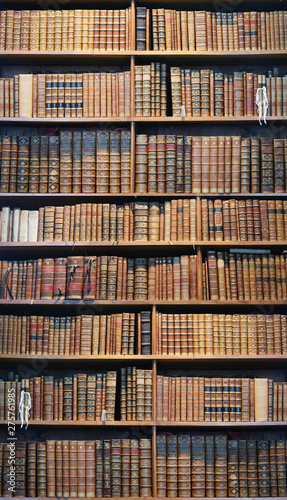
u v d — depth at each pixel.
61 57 4.99
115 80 4.88
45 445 4.46
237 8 5.22
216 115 4.84
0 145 4.81
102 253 4.92
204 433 4.78
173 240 4.68
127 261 4.69
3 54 4.91
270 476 4.41
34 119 4.82
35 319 4.59
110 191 4.76
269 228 4.70
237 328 4.58
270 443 4.46
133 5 4.98
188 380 4.52
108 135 4.82
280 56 4.98
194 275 4.64
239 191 4.77
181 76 4.89
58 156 4.82
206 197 4.80
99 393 4.51
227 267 4.64
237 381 4.52
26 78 4.89
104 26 4.94
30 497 4.36
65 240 4.69
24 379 4.53
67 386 4.53
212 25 4.96
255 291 4.61
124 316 4.60
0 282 4.65
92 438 4.79
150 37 5.04
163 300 4.59
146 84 4.86
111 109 4.85
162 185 4.77
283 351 4.54
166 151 4.81
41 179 4.78
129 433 4.71
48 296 4.62
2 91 4.88
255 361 4.61
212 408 4.47
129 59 5.02
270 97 4.87
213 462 4.42
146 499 4.32
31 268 4.68
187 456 4.42
